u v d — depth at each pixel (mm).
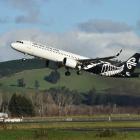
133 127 197750
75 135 153250
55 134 155375
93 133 160375
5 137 146375
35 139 142500
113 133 154750
